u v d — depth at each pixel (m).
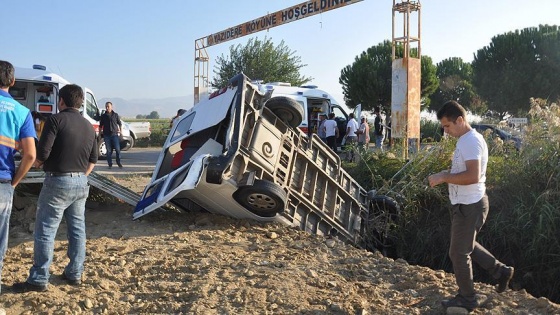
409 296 4.80
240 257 5.96
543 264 7.37
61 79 14.59
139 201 7.93
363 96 38.56
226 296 4.74
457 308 4.30
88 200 8.77
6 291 4.73
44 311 4.41
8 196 4.24
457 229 4.27
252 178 7.04
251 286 4.97
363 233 8.97
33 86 14.43
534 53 37.91
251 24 23.05
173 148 8.64
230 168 6.99
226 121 7.84
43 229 4.68
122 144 24.00
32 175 7.37
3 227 4.25
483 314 4.29
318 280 5.14
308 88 18.53
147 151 25.89
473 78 41.28
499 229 7.84
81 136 4.70
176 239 6.73
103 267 5.51
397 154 11.87
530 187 8.13
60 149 4.61
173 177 7.36
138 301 4.71
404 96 13.26
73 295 4.76
